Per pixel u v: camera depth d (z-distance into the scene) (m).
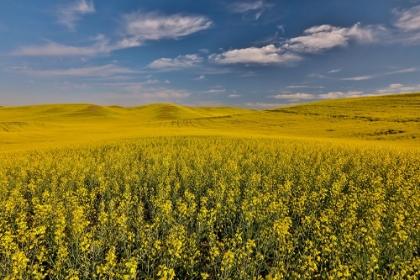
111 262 6.86
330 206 12.16
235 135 43.62
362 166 19.91
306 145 30.67
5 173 18.28
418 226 9.33
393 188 15.30
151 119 120.94
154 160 21.59
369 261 7.48
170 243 8.06
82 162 20.44
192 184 15.84
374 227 8.64
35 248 9.04
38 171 18.44
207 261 9.48
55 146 32.97
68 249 9.16
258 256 7.84
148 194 15.54
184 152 25.42
